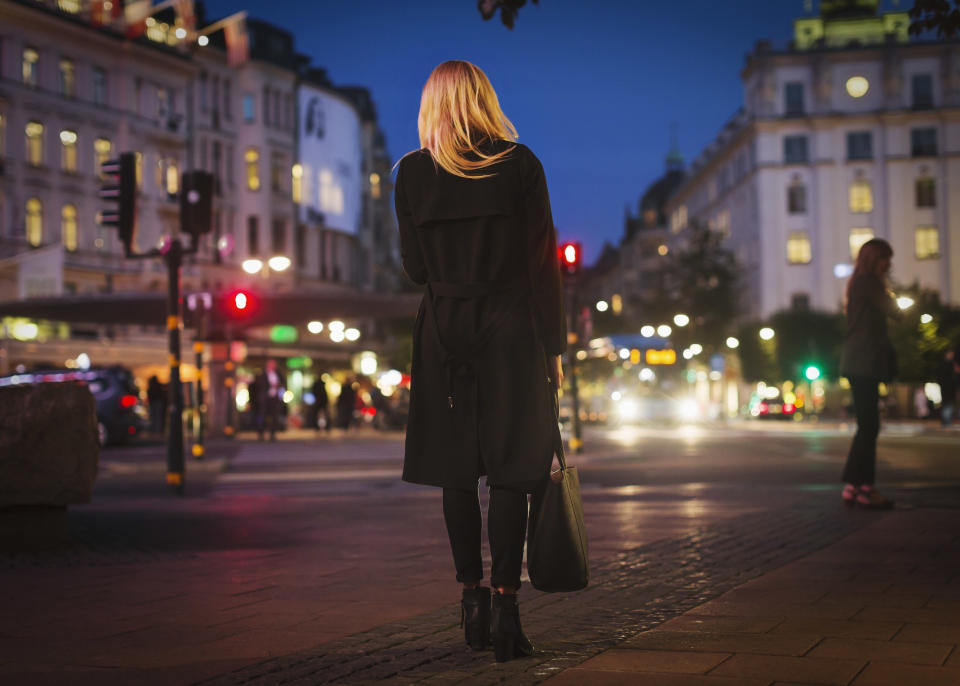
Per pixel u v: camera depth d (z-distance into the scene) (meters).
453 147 3.97
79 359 46.91
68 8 57.66
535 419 3.89
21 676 3.81
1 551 7.65
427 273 4.06
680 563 6.29
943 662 3.70
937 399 50.66
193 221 14.55
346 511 10.60
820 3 77.00
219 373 36.28
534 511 3.88
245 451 26.83
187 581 6.04
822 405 65.38
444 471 3.96
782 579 5.61
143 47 60.88
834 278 71.81
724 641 4.10
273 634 4.50
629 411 49.12
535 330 3.95
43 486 7.78
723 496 11.35
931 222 71.56
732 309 72.12
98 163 58.78
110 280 58.12
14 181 54.28
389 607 5.10
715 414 64.31
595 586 5.52
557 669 3.69
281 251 73.00
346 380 41.78
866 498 9.20
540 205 3.92
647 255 104.69
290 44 74.56
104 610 5.15
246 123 70.56
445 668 3.78
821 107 72.00
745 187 76.25
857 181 72.06
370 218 92.88
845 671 3.58
